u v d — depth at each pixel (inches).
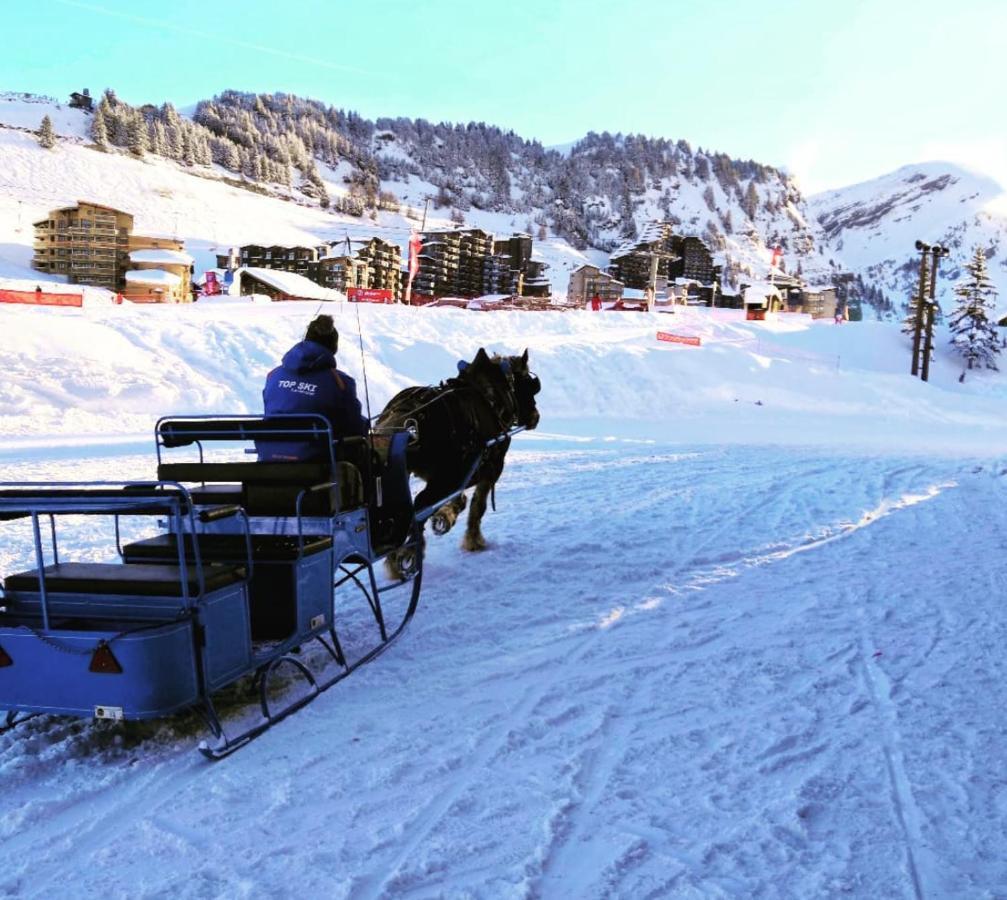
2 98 7234.3
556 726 169.9
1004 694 185.0
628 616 244.8
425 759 154.8
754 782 145.9
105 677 145.1
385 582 283.4
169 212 5216.5
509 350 1248.8
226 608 160.1
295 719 173.8
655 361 1326.3
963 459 645.9
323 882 117.0
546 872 119.6
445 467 281.0
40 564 148.7
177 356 971.9
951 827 132.0
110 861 122.8
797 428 1107.3
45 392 791.7
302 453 209.5
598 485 476.7
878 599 260.5
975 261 2610.7
